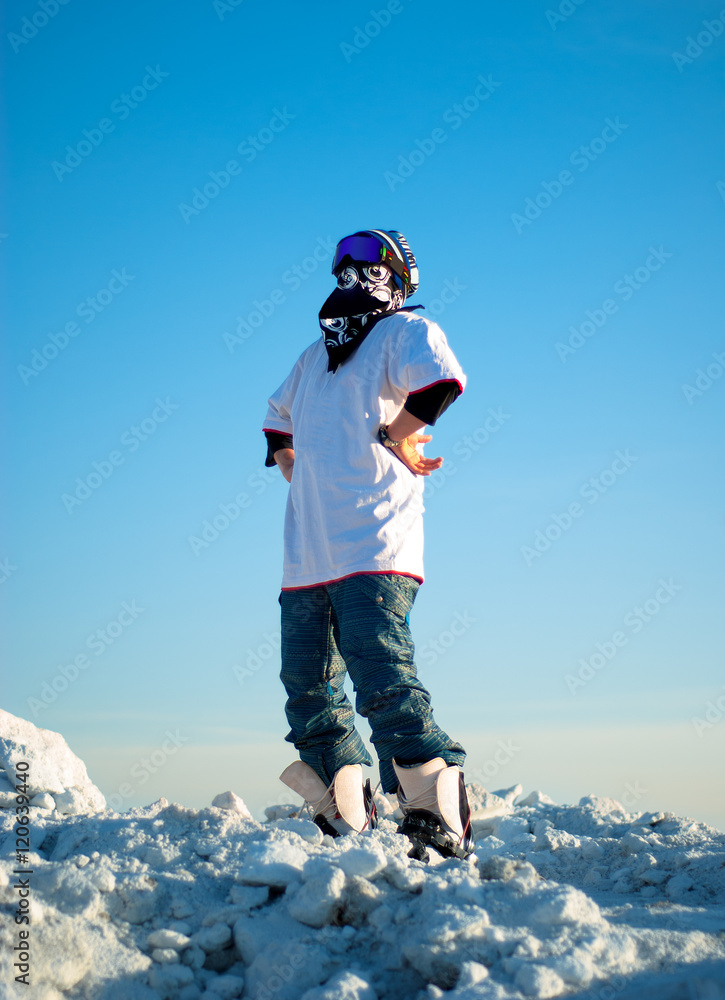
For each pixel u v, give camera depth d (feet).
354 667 10.98
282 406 13.41
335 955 7.89
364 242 12.01
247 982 7.77
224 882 9.12
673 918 9.15
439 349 11.20
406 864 8.96
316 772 12.14
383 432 11.45
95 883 8.39
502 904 8.27
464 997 6.88
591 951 7.59
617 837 15.49
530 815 17.81
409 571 11.30
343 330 11.91
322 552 11.53
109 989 7.44
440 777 10.78
